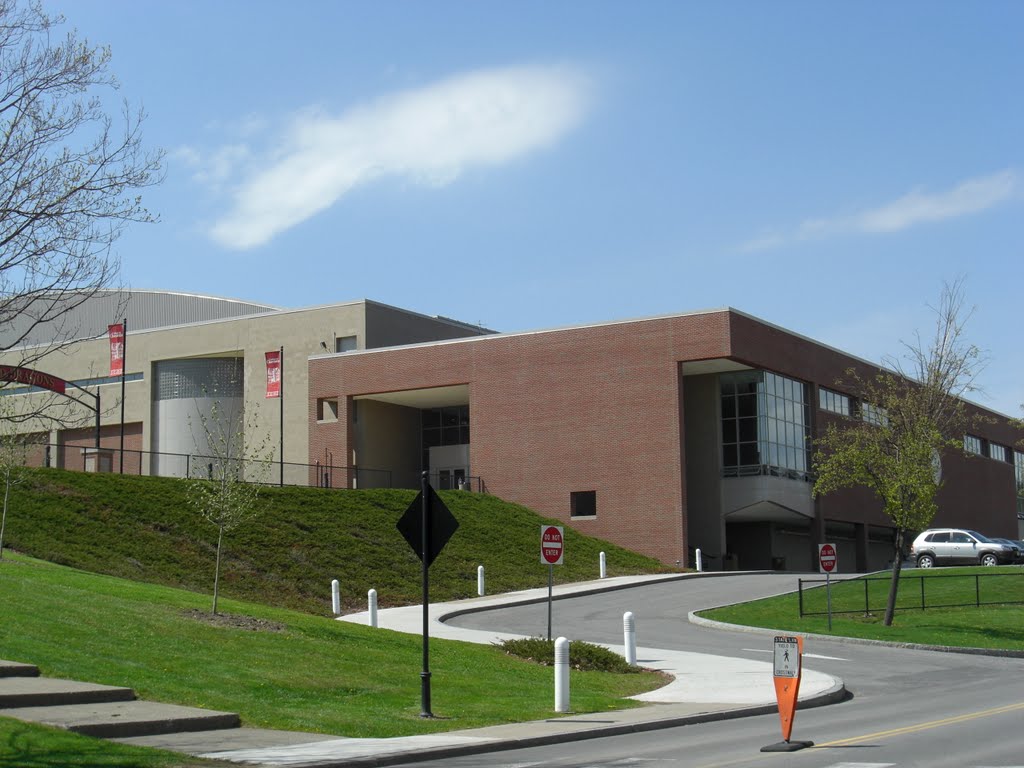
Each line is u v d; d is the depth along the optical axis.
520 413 57.88
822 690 19.91
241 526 40.91
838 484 36.44
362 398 63.91
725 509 56.44
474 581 43.31
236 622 22.30
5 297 14.02
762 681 21.92
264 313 68.12
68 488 39.34
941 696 19.91
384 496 50.09
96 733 13.41
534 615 36.34
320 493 47.78
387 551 43.69
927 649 28.97
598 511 55.06
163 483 42.44
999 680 22.56
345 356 63.25
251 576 37.31
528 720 16.89
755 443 56.19
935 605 36.84
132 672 17.05
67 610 20.44
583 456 55.88
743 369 56.66
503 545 49.06
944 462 75.81
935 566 52.22
